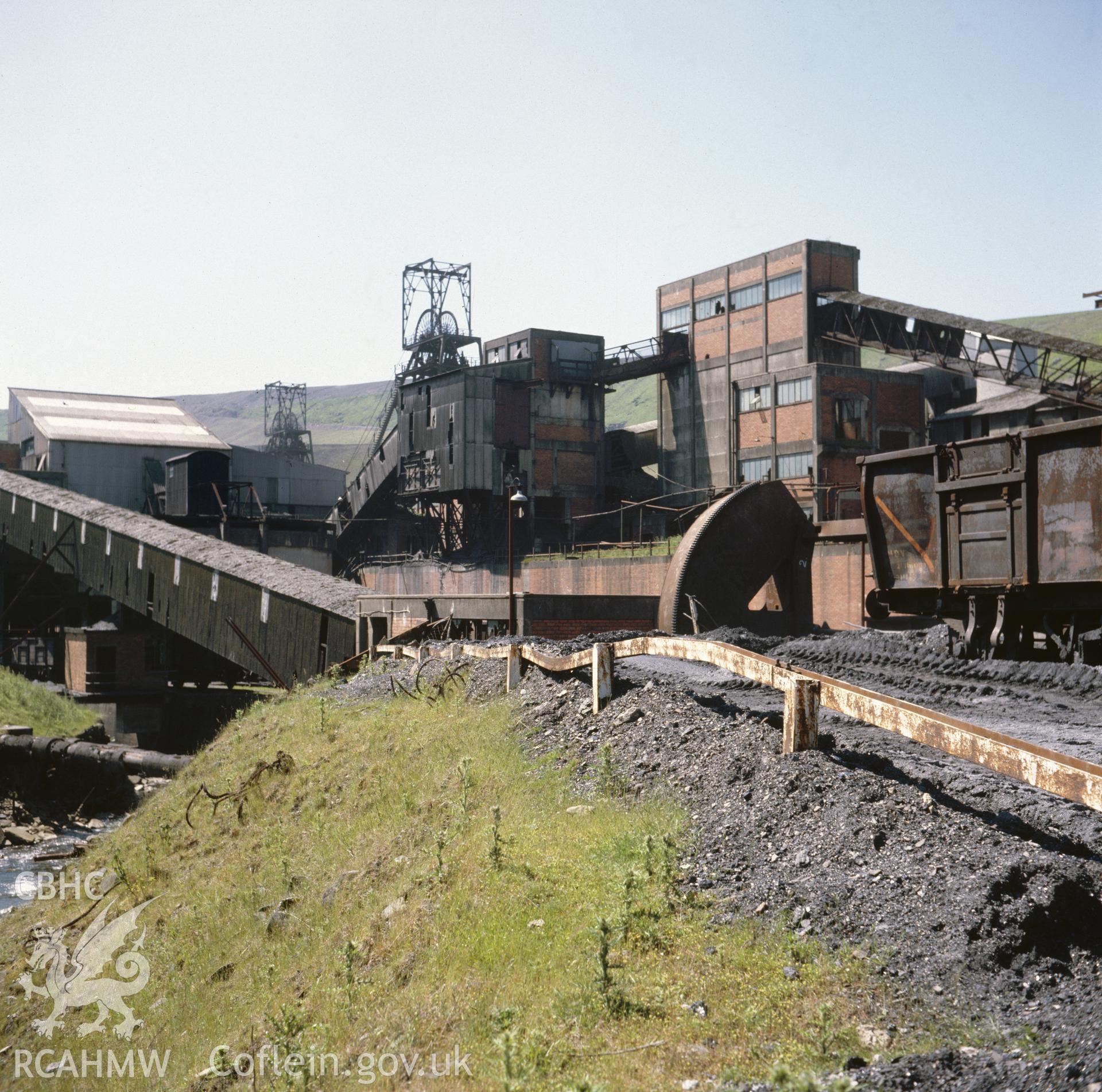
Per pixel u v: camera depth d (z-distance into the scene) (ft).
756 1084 14.79
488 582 176.96
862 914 19.48
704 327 212.23
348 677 85.51
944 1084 13.93
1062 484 48.44
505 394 214.90
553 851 26.25
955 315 162.30
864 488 62.03
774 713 32.89
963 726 21.02
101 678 157.58
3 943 48.78
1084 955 17.07
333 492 282.77
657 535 215.72
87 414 284.20
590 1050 17.02
